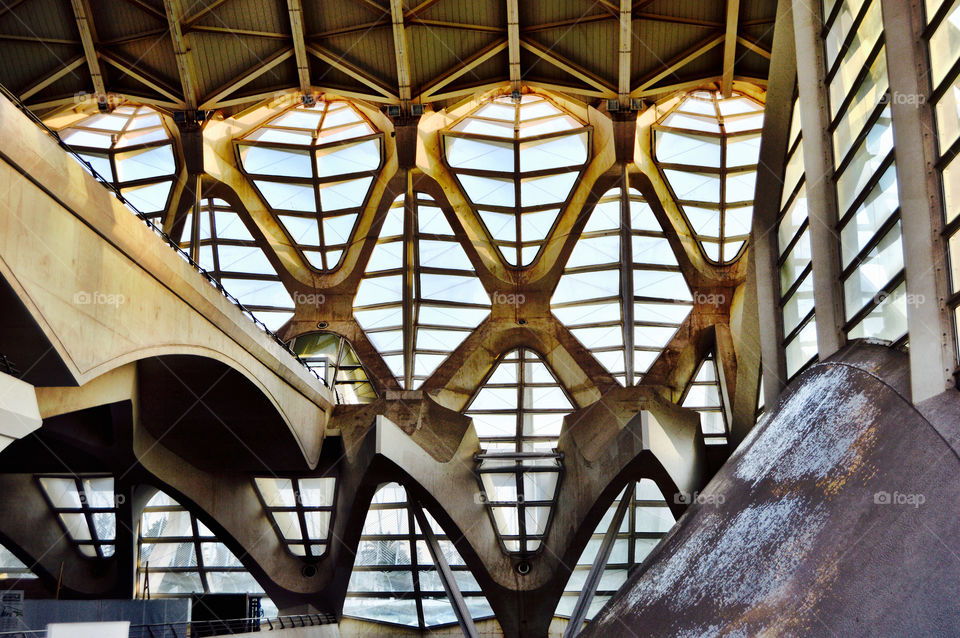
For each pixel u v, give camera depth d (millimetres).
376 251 34875
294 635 28625
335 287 35375
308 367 29281
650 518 32719
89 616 19047
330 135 33312
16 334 14906
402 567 34562
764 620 11555
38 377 15930
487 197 34094
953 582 9719
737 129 32031
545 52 29719
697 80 30078
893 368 14797
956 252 13109
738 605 12477
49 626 10297
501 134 33094
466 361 34562
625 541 33406
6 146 13797
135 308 18266
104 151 32562
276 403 25703
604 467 27312
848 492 12680
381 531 33719
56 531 32500
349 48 29766
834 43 19031
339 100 33906
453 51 30000
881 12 15297
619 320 34812
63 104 29938
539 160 33250
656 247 33969
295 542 33000
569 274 34719
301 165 33531
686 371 34094
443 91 31094
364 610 36094
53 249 15195
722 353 33125
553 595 30953
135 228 18281
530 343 34875
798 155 22906
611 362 34781
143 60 29266
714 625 12492
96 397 20531
